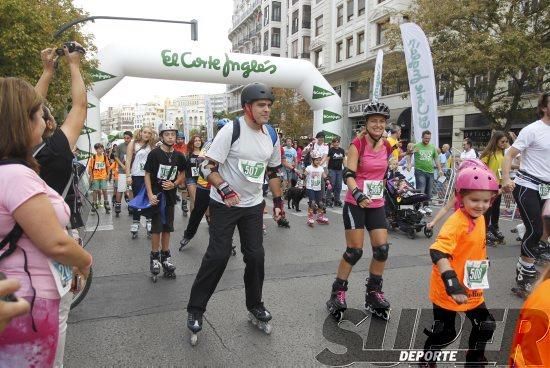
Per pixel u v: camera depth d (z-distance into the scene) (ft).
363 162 12.47
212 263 11.43
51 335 5.73
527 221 14.76
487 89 59.77
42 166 8.38
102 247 22.63
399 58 70.69
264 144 11.78
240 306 13.93
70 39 44.73
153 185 16.67
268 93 11.28
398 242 23.77
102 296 14.90
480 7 54.03
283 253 21.11
